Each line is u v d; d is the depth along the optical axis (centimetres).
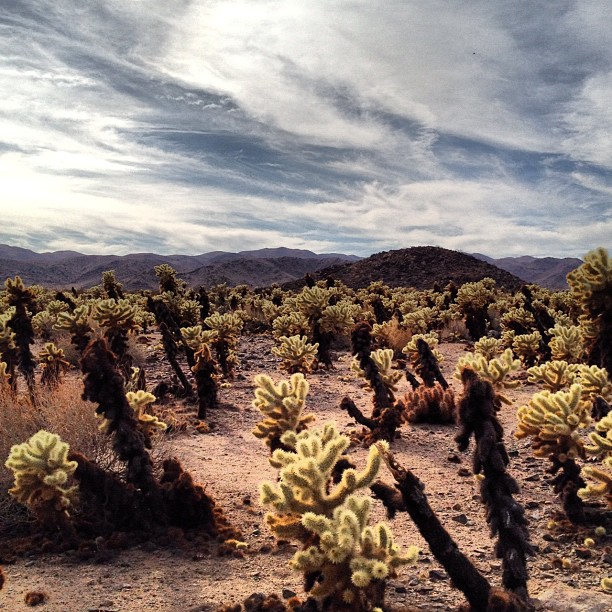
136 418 640
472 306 2258
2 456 612
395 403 1034
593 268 852
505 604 347
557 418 569
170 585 446
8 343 1043
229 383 1315
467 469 744
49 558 498
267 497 357
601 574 466
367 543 335
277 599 406
